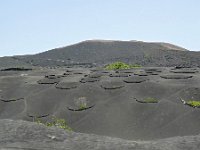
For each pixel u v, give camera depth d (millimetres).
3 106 32219
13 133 12484
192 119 25312
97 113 28172
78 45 101438
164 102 27797
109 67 48438
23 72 45906
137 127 25750
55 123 25969
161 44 100062
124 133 25266
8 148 11227
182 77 33281
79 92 31766
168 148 11469
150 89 30328
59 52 95625
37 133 12570
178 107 26953
